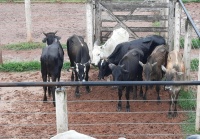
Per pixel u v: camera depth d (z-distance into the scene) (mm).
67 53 13930
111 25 18359
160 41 12586
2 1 23328
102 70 11719
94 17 14062
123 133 9164
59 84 5812
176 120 9938
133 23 18453
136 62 11180
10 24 19188
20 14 20953
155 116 10180
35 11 21312
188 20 10680
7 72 13445
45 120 9938
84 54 11672
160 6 13391
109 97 11461
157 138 8938
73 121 9820
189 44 10906
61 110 6129
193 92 11273
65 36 17000
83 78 11281
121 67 10695
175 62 10555
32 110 10586
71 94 11695
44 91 10953
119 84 5766
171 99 10055
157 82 5781
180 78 10266
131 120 9914
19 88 12141
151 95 11625
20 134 9219
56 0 23109
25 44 15914
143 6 13531
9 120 9945
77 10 21469
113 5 13664
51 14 20734
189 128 9438
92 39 13328
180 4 11828
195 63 13164
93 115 10211
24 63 13727
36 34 17469
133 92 11469
